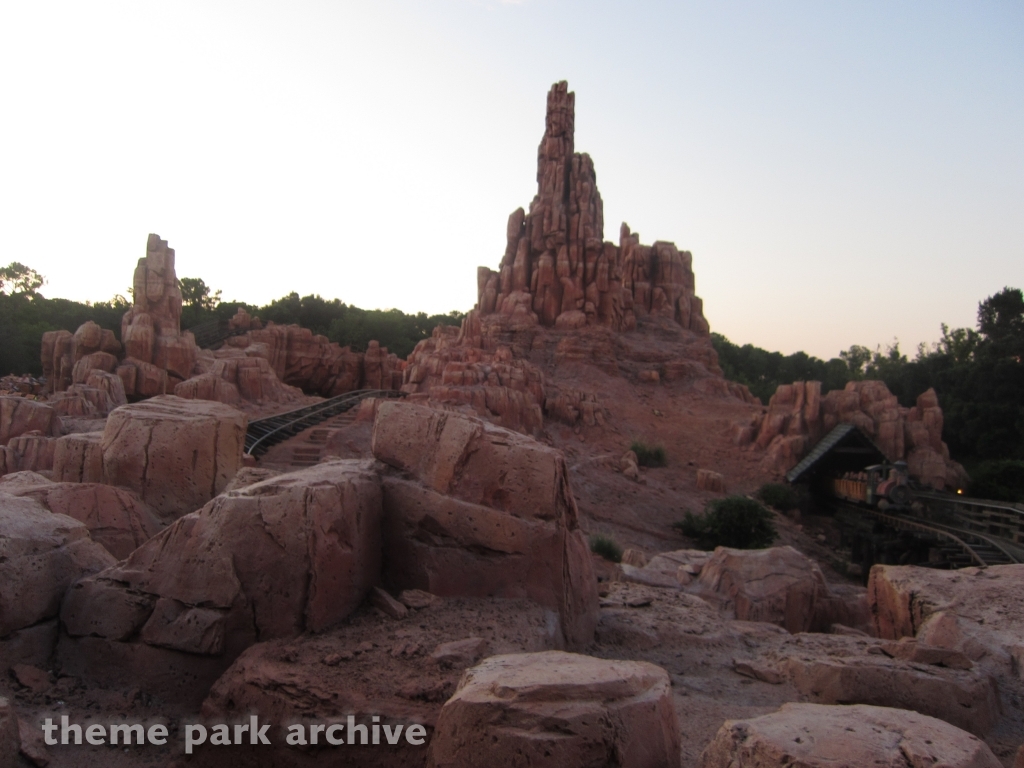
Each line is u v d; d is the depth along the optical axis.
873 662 6.89
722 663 8.00
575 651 7.66
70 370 34.22
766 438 41.12
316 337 55.12
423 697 5.10
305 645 5.82
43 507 7.41
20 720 5.34
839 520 34.78
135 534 8.92
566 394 42.69
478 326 45.34
